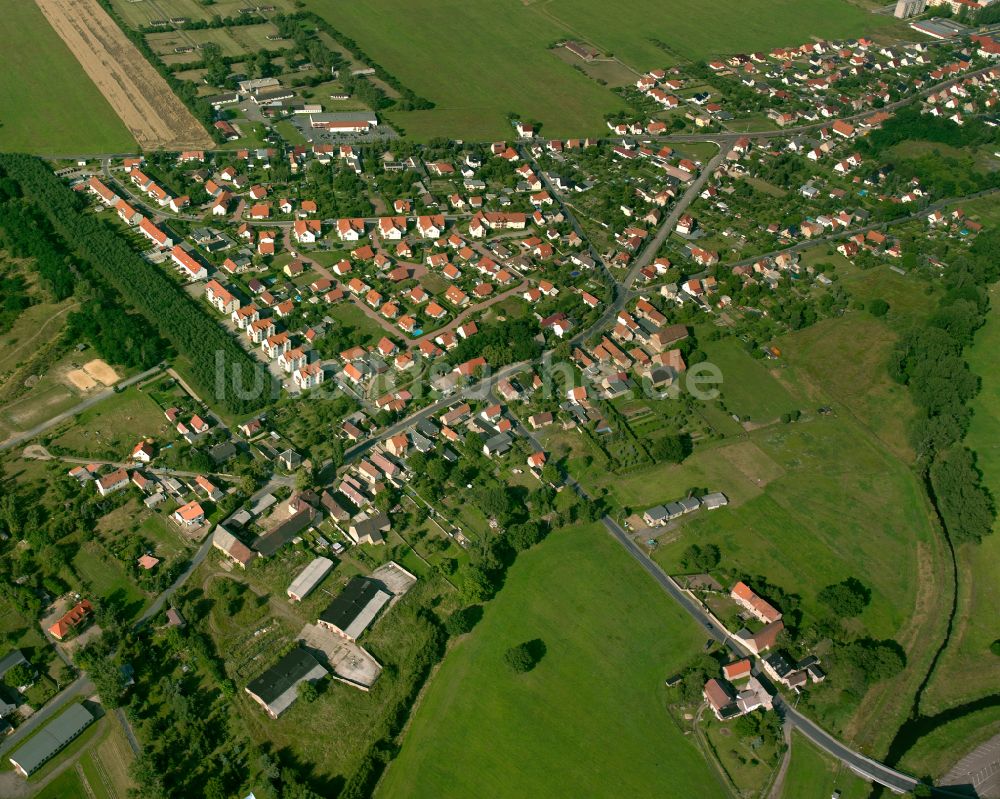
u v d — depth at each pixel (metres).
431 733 171.50
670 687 181.75
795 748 171.50
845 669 181.38
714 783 165.38
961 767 171.00
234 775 160.75
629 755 169.62
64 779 159.88
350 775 162.62
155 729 167.00
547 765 167.38
